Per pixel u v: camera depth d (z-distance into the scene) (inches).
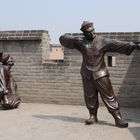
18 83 569.3
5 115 458.9
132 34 508.4
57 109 506.0
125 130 365.4
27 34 557.6
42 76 557.6
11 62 542.9
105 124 395.5
